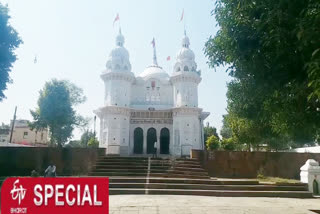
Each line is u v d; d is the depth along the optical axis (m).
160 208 9.52
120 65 42.00
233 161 20.66
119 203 10.45
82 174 19.34
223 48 7.16
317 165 15.03
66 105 35.69
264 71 6.43
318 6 4.84
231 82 10.66
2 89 16.83
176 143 39.25
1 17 16.19
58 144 36.88
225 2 7.02
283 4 5.56
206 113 43.34
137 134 41.69
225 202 11.27
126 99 40.94
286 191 14.12
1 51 16.16
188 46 44.75
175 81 42.00
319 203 11.62
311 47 5.23
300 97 6.61
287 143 32.44
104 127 39.47
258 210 9.61
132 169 18.75
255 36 6.31
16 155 19.92
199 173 18.48
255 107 9.86
